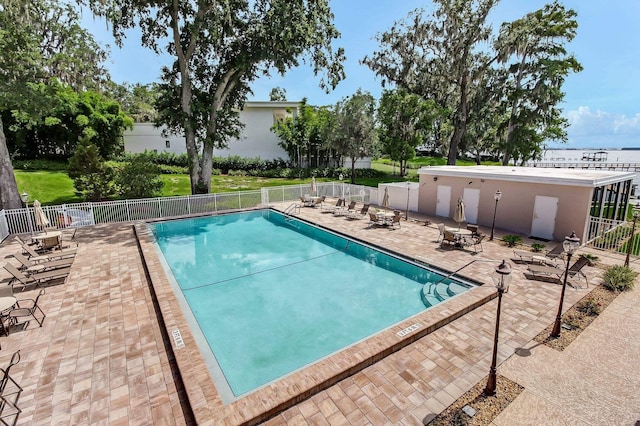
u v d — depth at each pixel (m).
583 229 12.74
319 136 33.12
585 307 7.91
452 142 30.45
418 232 14.96
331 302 9.25
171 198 18.31
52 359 5.98
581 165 48.38
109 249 12.39
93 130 28.92
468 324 7.24
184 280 10.78
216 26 16.95
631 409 4.86
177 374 5.62
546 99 28.28
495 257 11.55
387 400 5.05
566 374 5.61
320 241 15.00
